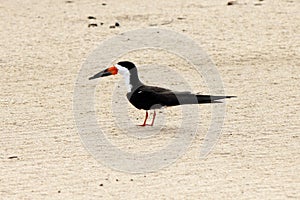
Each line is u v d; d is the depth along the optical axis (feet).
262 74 58.95
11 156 43.16
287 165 40.68
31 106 52.47
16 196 37.47
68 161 42.32
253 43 67.97
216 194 36.96
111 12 80.59
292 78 57.62
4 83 58.08
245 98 53.11
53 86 57.21
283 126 47.16
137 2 85.87
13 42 70.03
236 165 40.93
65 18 78.38
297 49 65.82
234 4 83.10
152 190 37.73
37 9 83.30
